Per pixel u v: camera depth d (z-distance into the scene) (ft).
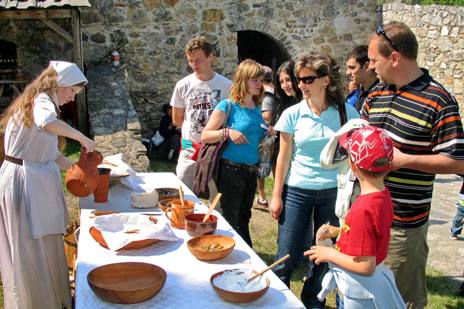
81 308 5.82
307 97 9.47
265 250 14.40
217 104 12.47
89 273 6.23
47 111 8.70
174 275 6.64
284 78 12.51
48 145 9.32
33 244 9.27
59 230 9.52
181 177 13.10
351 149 6.40
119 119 22.49
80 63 24.85
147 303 5.93
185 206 8.43
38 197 9.14
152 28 30.42
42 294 9.37
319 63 9.08
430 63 31.63
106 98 24.63
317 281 9.89
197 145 12.75
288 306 5.95
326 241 7.68
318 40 33.71
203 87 12.76
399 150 7.67
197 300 6.03
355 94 13.09
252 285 6.27
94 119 22.40
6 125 9.31
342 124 9.45
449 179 24.06
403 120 7.59
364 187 6.45
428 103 7.39
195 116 12.76
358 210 6.28
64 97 9.48
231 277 6.45
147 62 30.71
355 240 6.23
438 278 13.03
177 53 31.09
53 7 23.15
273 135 12.59
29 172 9.10
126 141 20.31
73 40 24.54
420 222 7.89
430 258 14.47
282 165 9.74
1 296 11.14
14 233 9.16
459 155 7.22
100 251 7.34
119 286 6.22
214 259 7.07
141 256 7.22
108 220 7.88
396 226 7.86
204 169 11.19
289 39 33.22
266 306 5.94
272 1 32.42
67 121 27.32
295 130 9.58
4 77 27.45
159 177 11.94
